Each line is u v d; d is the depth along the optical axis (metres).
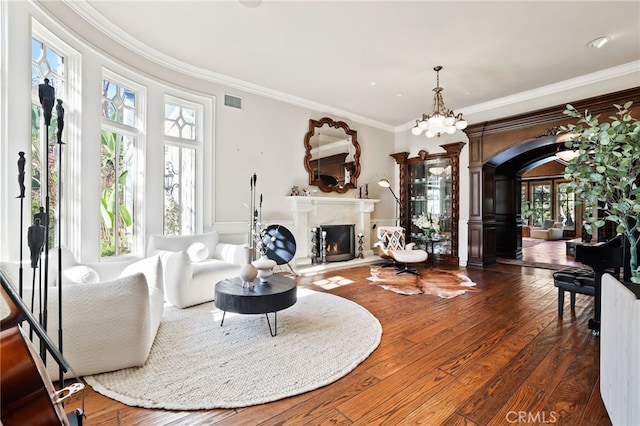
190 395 1.75
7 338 1.00
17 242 2.41
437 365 2.12
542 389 1.83
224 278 3.56
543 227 12.40
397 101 5.58
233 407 1.66
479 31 3.37
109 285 1.94
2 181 2.32
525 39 3.52
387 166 7.11
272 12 3.09
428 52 3.84
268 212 5.11
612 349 1.46
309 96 5.36
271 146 5.16
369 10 3.04
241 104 4.82
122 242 3.74
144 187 3.87
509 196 6.95
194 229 4.51
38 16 2.62
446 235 6.33
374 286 4.25
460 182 6.01
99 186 3.30
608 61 4.04
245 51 3.87
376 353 2.29
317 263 5.63
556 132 4.74
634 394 1.18
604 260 2.60
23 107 2.46
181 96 4.25
